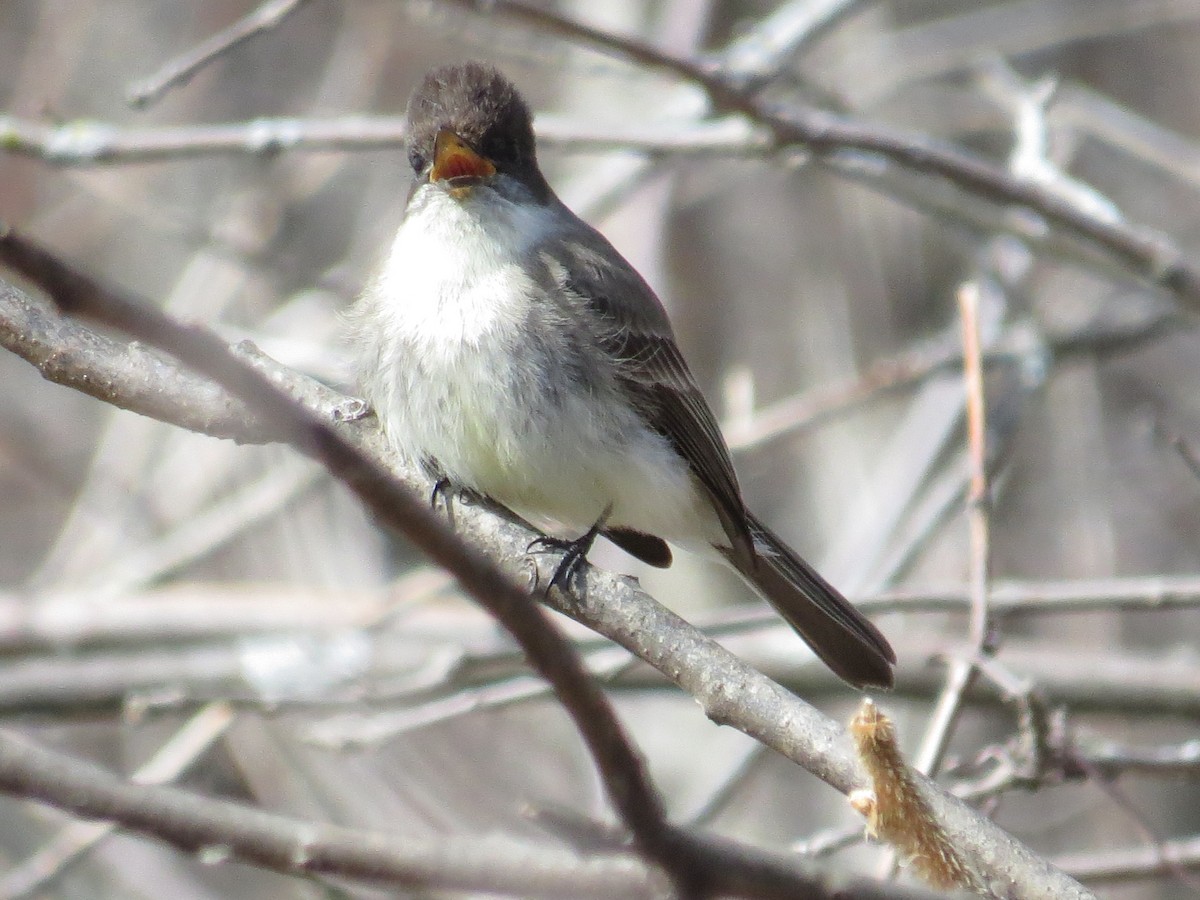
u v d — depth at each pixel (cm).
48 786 442
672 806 1200
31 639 1195
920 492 1173
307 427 334
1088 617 1399
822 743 536
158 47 1579
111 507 1321
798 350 1341
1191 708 1084
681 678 580
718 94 953
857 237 1352
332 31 1611
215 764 1104
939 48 1467
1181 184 1627
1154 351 1571
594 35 932
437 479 742
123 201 1245
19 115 1496
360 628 1125
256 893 1179
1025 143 1080
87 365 641
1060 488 1380
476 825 1172
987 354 1165
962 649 826
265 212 1413
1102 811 1307
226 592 1209
